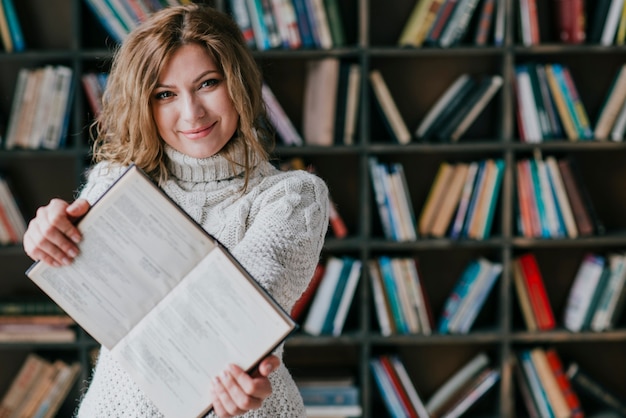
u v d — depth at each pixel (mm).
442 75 3145
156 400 1108
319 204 1306
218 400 1043
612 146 2916
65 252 1112
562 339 3004
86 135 2910
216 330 1078
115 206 1108
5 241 2957
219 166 1312
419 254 3221
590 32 2990
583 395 3209
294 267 1183
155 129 1284
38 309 2961
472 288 3000
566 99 2924
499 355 3072
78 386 3057
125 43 1268
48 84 2881
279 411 1313
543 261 3230
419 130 2984
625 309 3166
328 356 3254
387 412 3166
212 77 1249
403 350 3266
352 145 2910
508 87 2900
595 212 3170
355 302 3107
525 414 3105
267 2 2855
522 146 2912
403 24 3131
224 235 1276
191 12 1265
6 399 3002
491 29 2965
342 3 3084
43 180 3170
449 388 3102
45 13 3111
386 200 2941
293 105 3141
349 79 2904
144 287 1108
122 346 1113
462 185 2965
